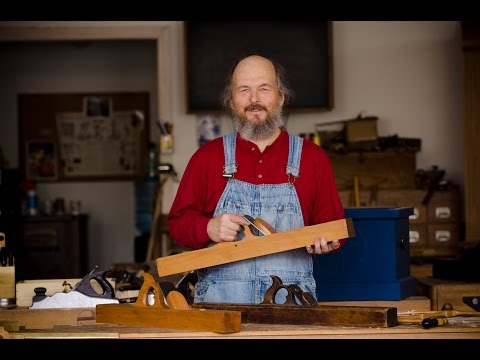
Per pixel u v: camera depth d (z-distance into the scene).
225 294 3.49
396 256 4.35
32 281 4.09
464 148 6.82
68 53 9.65
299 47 7.18
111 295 3.74
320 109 7.20
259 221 3.40
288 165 3.60
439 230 6.99
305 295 3.27
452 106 7.36
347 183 7.12
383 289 4.32
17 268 8.52
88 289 3.74
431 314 3.34
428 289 4.76
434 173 7.17
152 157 8.16
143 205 9.30
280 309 3.25
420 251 6.78
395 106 7.38
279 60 7.19
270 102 3.54
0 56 9.63
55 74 9.65
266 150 3.61
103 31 7.43
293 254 3.52
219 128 7.43
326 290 4.34
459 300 4.70
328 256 4.34
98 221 9.70
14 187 8.39
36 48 9.65
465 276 4.89
